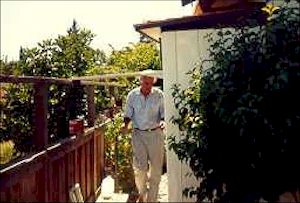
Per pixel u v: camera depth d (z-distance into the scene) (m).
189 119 3.83
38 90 3.74
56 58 6.12
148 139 5.04
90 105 6.09
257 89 3.50
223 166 3.68
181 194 4.18
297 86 3.43
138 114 5.04
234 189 3.65
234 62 3.64
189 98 3.92
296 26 3.61
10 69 5.73
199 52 4.15
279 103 3.45
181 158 3.90
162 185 6.15
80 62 6.77
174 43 4.20
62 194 4.29
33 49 5.89
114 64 10.45
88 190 5.57
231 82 3.57
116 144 6.96
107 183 6.65
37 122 3.73
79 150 5.11
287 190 3.55
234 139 3.62
